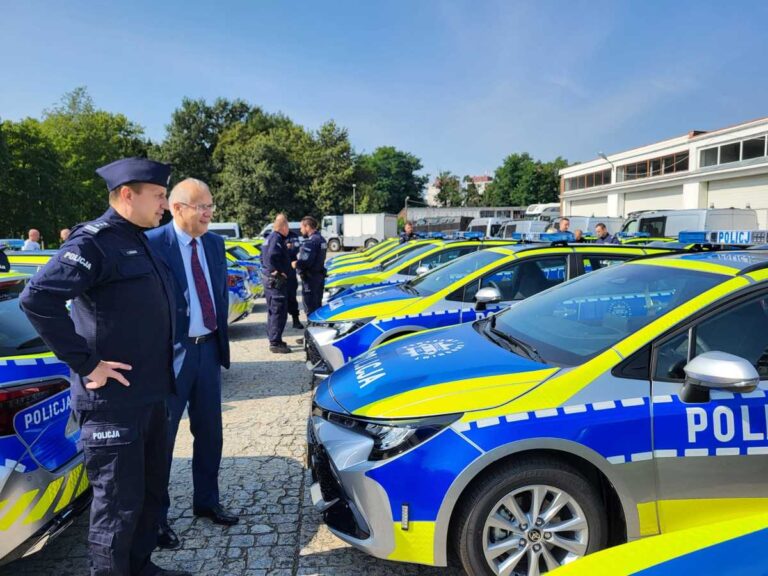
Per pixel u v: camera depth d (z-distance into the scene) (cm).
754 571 137
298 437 446
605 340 270
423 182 9900
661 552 153
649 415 235
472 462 228
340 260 1588
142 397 227
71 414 266
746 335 255
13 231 3888
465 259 615
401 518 236
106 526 225
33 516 236
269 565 278
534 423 231
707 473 237
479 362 279
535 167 8388
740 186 2405
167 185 235
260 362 718
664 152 2895
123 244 223
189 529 312
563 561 241
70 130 4981
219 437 319
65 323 202
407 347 330
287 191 4906
